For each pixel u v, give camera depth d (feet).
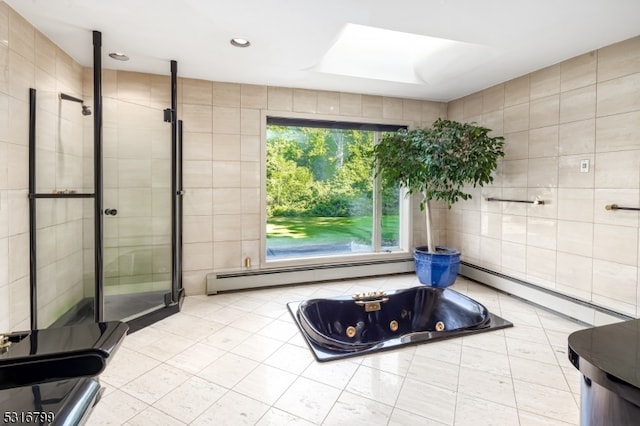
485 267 12.34
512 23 7.13
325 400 5.70
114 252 9.15
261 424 5.13
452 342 7.77
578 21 7.06
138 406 5.53
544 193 9.97
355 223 13.57
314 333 7.78
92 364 2.81
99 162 7.84
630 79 7.84
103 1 6.26
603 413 2.99
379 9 6.54
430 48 10.32
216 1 6.27
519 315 9.44
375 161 12.34
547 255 9.94
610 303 8.32
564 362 6.89
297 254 12.78
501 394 5.84
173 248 9.57
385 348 7.36
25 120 7.02
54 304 8.20
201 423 5.15
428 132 11.30
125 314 8.79
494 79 10.99
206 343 7.78
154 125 9.46
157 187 9.59
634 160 7.79
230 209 11.50
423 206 12.01
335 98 12.48
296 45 8.23
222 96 11.18
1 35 6.24
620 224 8.09
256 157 11.70
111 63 9.50
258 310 9.84
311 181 12.85
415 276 13.52
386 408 5.49
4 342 3.20
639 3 6.34
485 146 10.47
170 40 7.99
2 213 6.34
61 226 8.42
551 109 9.70
